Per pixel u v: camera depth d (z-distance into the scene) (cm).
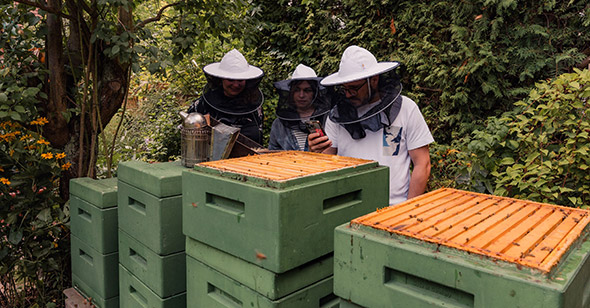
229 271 137
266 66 618
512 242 92
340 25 546
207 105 285
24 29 280
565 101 248
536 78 402
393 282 98
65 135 302
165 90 694
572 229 101
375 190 152
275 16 612
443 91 428
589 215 111
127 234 200
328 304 142
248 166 147
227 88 271
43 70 279
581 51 389
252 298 129
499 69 393
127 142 614
